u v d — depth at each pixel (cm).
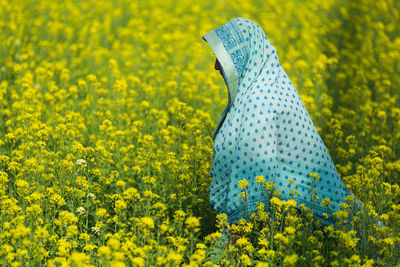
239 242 409
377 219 449
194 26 1221
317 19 1348
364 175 545
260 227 455
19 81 810
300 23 1353
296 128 421
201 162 584
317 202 434
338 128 670
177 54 1055
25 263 394
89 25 1241
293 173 427
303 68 973
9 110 743
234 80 436
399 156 728
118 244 384
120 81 789
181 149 614
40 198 468
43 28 1171
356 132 759
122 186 517
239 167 416
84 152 585
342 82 977
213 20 1302
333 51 1132
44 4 1291
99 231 467
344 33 1263
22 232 401
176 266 398
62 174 530
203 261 427
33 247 407
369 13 1407
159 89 834
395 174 557
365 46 1163
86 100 771
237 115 425
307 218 424
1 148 612
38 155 552
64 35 1142
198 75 873
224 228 427
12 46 1018
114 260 383
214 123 756
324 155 438
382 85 952
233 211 423
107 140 660
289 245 401
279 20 1343
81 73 950
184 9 1397
